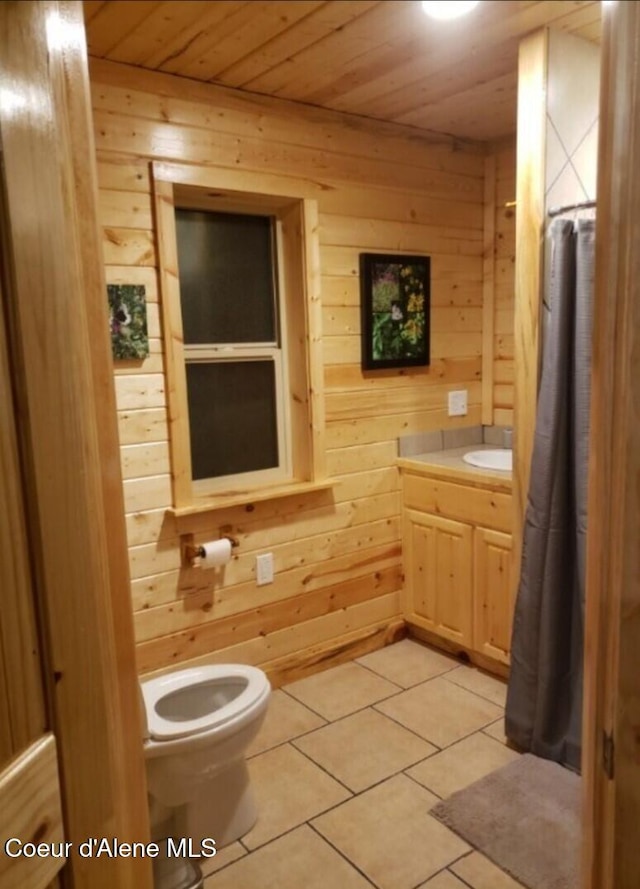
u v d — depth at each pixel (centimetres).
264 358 292
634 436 78
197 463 278
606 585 83
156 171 240
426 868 189
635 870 84
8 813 66
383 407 320
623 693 82
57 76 74
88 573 76
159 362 248
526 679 236
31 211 68
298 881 186
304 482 296
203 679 222
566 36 220
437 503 309
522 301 233
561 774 227
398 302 316
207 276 274
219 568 272
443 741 250
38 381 70
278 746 250
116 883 82
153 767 184
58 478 72
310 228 282
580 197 235
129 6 192
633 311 77
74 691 75
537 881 182
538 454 223
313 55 228
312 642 305
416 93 266
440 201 327
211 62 232
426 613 324
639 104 73
